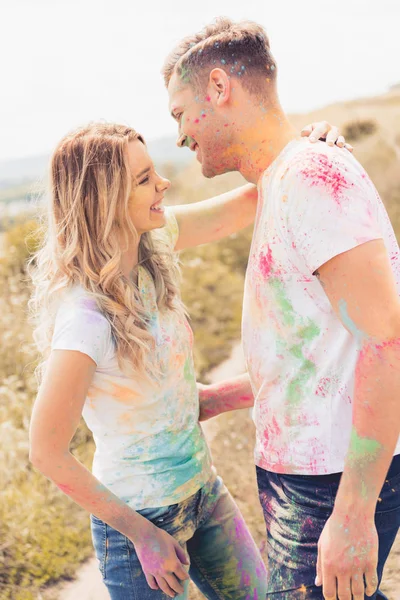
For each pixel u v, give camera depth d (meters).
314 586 1.99
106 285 2.01
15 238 7.07
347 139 15.71
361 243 1.75
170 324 2.18
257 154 2.04
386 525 2.00
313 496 1.98
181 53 2.10
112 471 2.15
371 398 1.75
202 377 6.01
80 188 2.01
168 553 2.07
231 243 8.99
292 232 1.84
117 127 2.07
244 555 2.40
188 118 2.10
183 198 12.49
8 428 4.53
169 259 2.32
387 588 3.03
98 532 2.19
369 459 1.77
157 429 2.12
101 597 3.37
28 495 4.02
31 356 5.65
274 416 2.04
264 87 2.02
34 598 3.39
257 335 2.05
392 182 11.70
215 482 2.38
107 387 2.05
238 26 2.04
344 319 1.80
